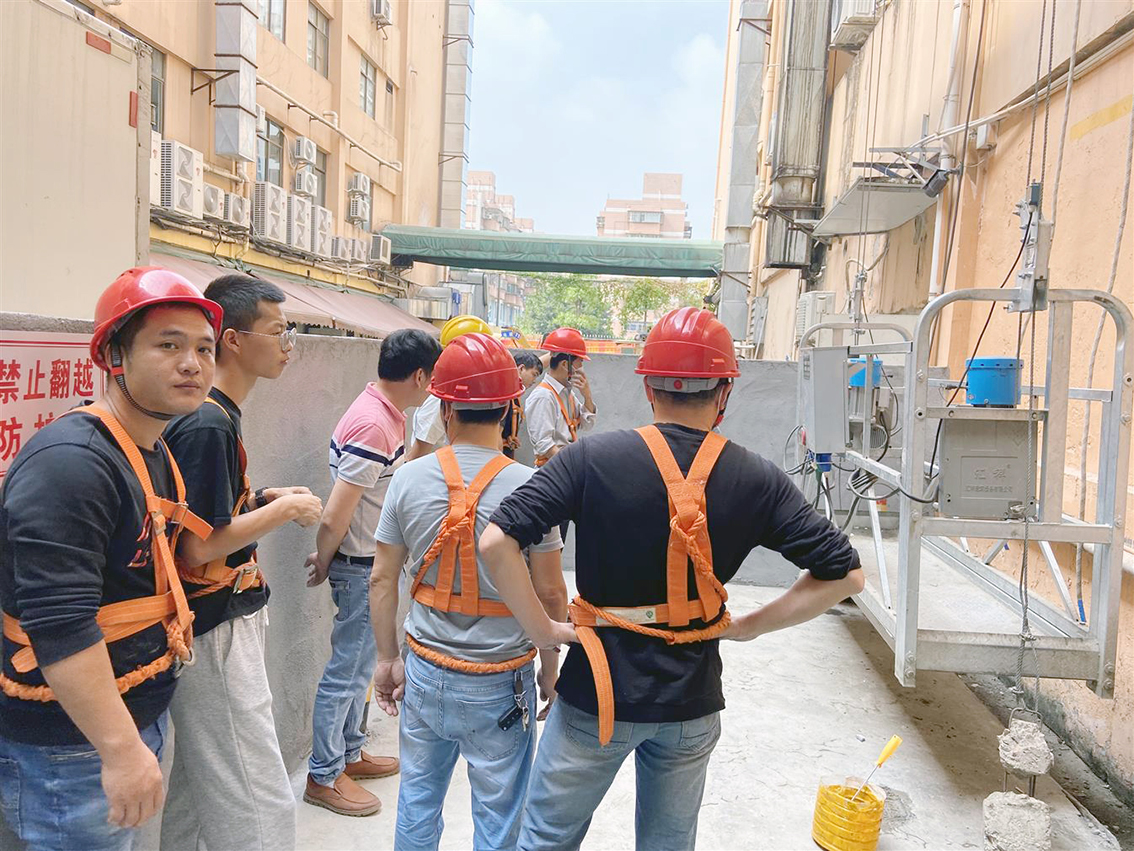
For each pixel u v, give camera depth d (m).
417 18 19.19
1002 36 4.47
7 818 1.28
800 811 2.81
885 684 4.00
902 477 2.86
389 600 2.01
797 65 8.62
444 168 21.92
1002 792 2.68
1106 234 3.41
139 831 1.78
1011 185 4.30
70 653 1.14
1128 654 3.04
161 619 1.37
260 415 2.47
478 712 1.82
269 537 2.60
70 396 1.58
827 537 1.52
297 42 13.16
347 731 2.78
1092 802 3.02
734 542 1.54
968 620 3.31
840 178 8.41
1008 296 2.68
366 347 3.61
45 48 1.92
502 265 18.58
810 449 4.33
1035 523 2.70
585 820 1.68
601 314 47.28
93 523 1.19
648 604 1.54
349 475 2.38
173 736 1.87
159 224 9.27
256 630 1.79
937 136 4.82
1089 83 3.58
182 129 9.89
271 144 12.28
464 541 1.80
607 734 1.51
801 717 3.59
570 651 1.64
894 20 6.64
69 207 2.03
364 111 16.53
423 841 1.92
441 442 3.54
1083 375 3.52
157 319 1.27
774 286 11.87
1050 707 3.64
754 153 13.66
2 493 1.19
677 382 1.58
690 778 1.63
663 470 1.51
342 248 14.27
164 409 1.31
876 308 6.77
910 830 2.70
